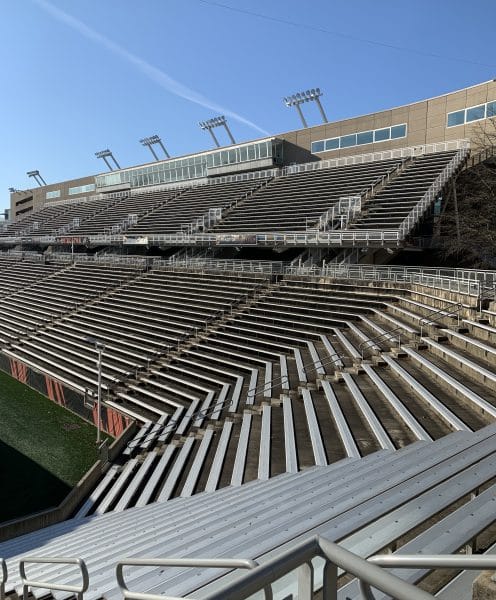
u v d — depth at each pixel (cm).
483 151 3309
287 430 1367
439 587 389
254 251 4334
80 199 8369
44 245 7125
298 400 1634
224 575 467
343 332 2248
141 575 648
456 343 1611
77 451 2048
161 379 2475
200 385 2266
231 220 4488
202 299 3303
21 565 617
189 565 268
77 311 3794
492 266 2897
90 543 955
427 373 1489
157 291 3716
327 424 1336
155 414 2144
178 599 254
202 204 5309
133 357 2800
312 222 3641
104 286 4194
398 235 2914
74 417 2503
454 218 3061
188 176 6512
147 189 7188
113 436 2238
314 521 554
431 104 3978
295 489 834
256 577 179
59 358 3047
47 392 2836
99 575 702
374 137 4459
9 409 2602
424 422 1152
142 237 4725
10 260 6206
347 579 397
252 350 2444
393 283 2506
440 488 514
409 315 2075
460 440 856
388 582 158
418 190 3409
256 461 1286
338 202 3797
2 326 3888
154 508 1173
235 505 854
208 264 3866
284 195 4534
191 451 1554
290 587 302
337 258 3406
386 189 3666
